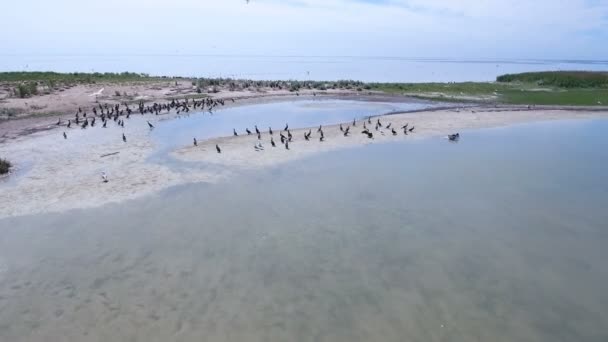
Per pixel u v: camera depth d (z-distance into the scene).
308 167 29.28
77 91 64.50
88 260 17.48
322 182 26.31
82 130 40.84
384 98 67.81
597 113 51.84
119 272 16.69
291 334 13.30
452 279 16.08
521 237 19.20
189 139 37.94
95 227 20.19
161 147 34.59
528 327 13.48
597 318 13.88
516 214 21.59
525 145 36.09
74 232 19.72
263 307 14.62
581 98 63.41
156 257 17.70
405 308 14.48
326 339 13.06
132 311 14.45
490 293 15.23
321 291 15.47
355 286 15.73
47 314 14.33
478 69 186.38
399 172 28.30
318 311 14.39
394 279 16.14
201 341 13.04
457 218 21.19
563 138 38.97
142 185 25.52
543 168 29.28
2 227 20.16
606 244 18.53
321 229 20.12
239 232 19.78
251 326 13.68
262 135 39.09
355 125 43.72
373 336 13.18
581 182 26.27
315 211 22.08
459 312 14.23
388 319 13.95
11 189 24.84
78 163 29.84
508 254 17.78
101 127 42.44
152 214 21.59
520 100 63.09
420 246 18.50
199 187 25.33
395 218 21.23
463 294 15.18
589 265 16.92
